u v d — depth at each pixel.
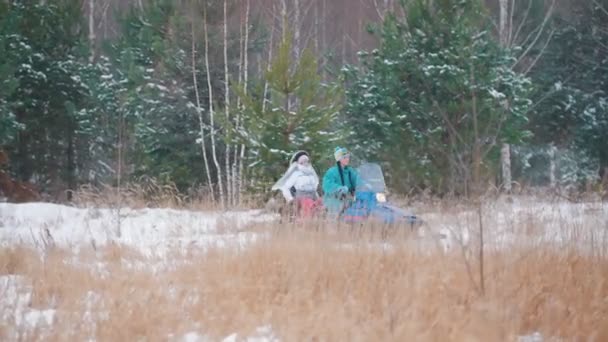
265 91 38.66
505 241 16.95
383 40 43.69
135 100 53.81
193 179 51.62
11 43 51.97
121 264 17.33
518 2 70.44
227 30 54.06
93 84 57.19
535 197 29.17
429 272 14.79
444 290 13.50
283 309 13.02
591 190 29.94
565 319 11.99
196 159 52.75
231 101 51.91
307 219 20.30
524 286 13.52
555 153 64.19
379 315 12.55
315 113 35.91
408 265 15.56
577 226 17.84
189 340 11.98
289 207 23.64
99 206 32.88
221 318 12.79
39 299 14.55
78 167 60.09
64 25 57.75
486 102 38.62
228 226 24.20
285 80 35.91
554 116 60.41
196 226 25.50
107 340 11.78
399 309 12.51
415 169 39.59
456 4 41.81
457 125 39.00
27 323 12.33
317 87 36.22
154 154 52.47
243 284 14.77
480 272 13.73
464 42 40.09
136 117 54.53
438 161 38.97
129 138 53.28
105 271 16.94
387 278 14.74
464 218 19.27
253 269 15.94
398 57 41.91
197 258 17.53
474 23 41.62
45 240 21.02
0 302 13.83
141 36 57.66
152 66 57.81
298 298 13.52
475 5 41.91
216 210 29.08
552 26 64.44
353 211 22.69
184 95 53.03
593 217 19.78
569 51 62.19
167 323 12.55
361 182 24.39
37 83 55.22
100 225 27.66
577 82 61.34
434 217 22.50
